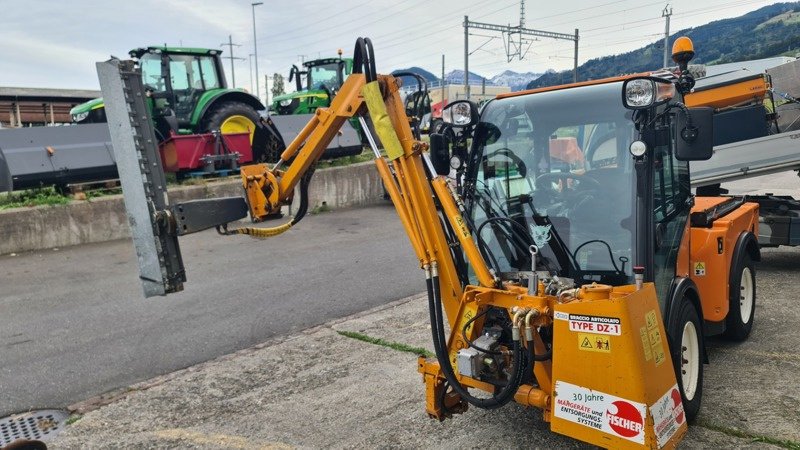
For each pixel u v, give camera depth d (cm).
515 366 312
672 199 403
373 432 406
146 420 443
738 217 514
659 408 288
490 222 381
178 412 453
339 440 398
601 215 358
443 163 383
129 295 789
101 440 416
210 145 1321
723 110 802
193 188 1223
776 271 761
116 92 337
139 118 341
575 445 372
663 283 365
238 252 1036
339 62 1830
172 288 350
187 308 725
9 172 1060
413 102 419
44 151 1102
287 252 1023
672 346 349
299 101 1786
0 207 1071
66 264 973
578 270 359
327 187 1454
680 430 308
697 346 391
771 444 359
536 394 322
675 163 411
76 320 691
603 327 287
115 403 474
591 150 368
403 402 447
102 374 535
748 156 774
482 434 392
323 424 421
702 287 458
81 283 856
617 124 364
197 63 1427
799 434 368
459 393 339
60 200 1110
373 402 450
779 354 495
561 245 365
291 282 827
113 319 691
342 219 1334
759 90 778
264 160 1467
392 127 355
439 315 346
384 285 795
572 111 379
